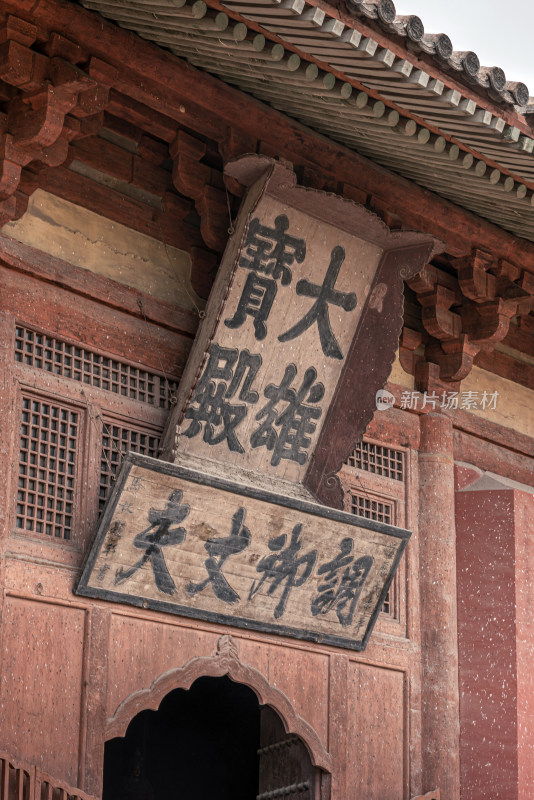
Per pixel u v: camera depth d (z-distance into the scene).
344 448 12.13
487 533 13.66
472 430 14.46
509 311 13.64
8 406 10.30
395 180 12.25
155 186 11.88
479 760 13.02
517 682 13.08
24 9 9.80
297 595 11.81
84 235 11.24
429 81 9.92
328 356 11.98
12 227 10.67
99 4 9.98
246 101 11.14
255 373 11.47
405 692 12.97
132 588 10.70
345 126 11.25
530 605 13.48
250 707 15.58
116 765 15.20
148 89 10.66
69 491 10.75
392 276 12.18
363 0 9.30
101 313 11.27
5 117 10.22
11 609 9.97
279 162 10.91
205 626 11.27
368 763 12.36
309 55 9.79
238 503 11.06
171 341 11.80
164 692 10.82
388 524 13.02
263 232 11.23
